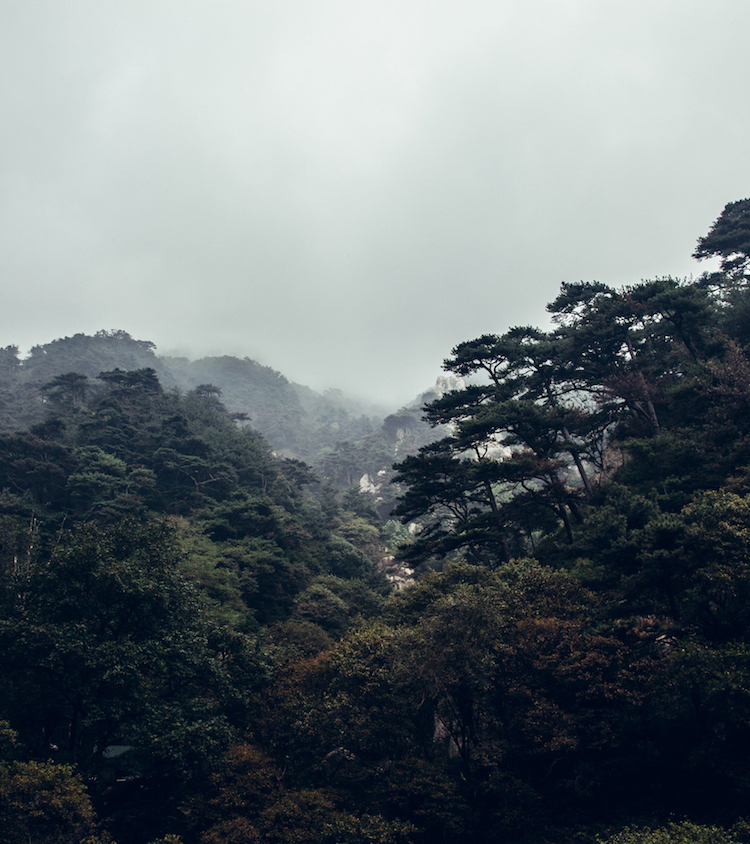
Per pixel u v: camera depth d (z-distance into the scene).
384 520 131.50
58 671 25.36
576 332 46.69
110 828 23.61
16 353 185.50
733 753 22.70
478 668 24.44
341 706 25.56
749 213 63.53
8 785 18.53
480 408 44.31
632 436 45.91
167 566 29.44
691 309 43.62
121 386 109.00
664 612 26.58
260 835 22.62
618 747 25.58
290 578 58.91
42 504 64.38
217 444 90.12
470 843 24.67
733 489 30.75
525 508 43.94
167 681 28.62
